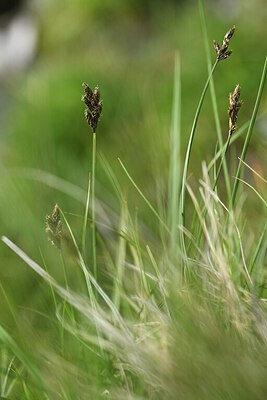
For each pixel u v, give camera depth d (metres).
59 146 1.14
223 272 0.59
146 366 0.56
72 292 0.62
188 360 0.55
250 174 0.91
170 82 1.22
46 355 0.59
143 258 0.69
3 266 0.78
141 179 0.93
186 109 1.13
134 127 1.13
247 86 1.09
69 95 1.25
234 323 0.57
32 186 0.93
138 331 0.60
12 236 0.83
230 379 0.54
